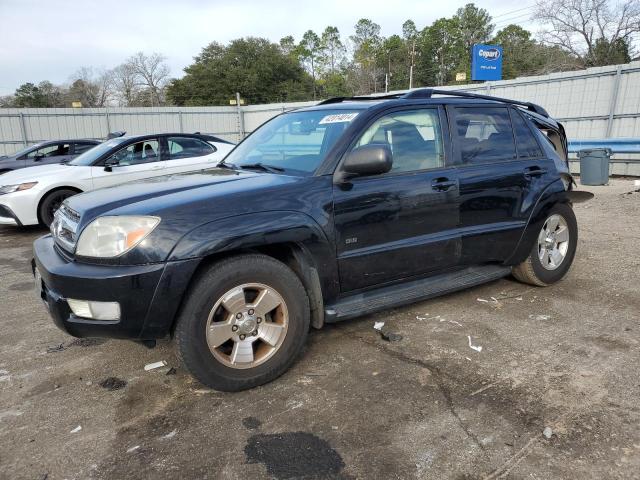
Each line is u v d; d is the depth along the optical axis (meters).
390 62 77.94
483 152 3.99
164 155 8.41
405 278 3.62
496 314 4.00
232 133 25.98
